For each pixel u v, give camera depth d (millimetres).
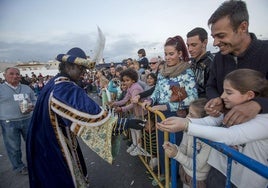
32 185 1891
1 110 3654
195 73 2793
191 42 2672
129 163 3672
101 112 1789
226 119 1257
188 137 1837
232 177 1345
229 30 1550
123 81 3646
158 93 2699
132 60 6730
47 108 1815
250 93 1228
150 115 2791
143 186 2975
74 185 1921
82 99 1757
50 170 1846
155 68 5375
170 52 2418
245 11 1540
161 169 2604
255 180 1198
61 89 1799
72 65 1954
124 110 3568
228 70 1850
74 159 2025
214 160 1503
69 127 1821
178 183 2596
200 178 1736
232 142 1144
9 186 3410
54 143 1836
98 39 2139
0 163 4309
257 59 1631
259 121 1150
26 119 3836
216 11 1630
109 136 1774
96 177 3320
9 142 3713
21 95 3799
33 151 1887
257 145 1230
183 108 2377
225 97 1321
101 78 6391
